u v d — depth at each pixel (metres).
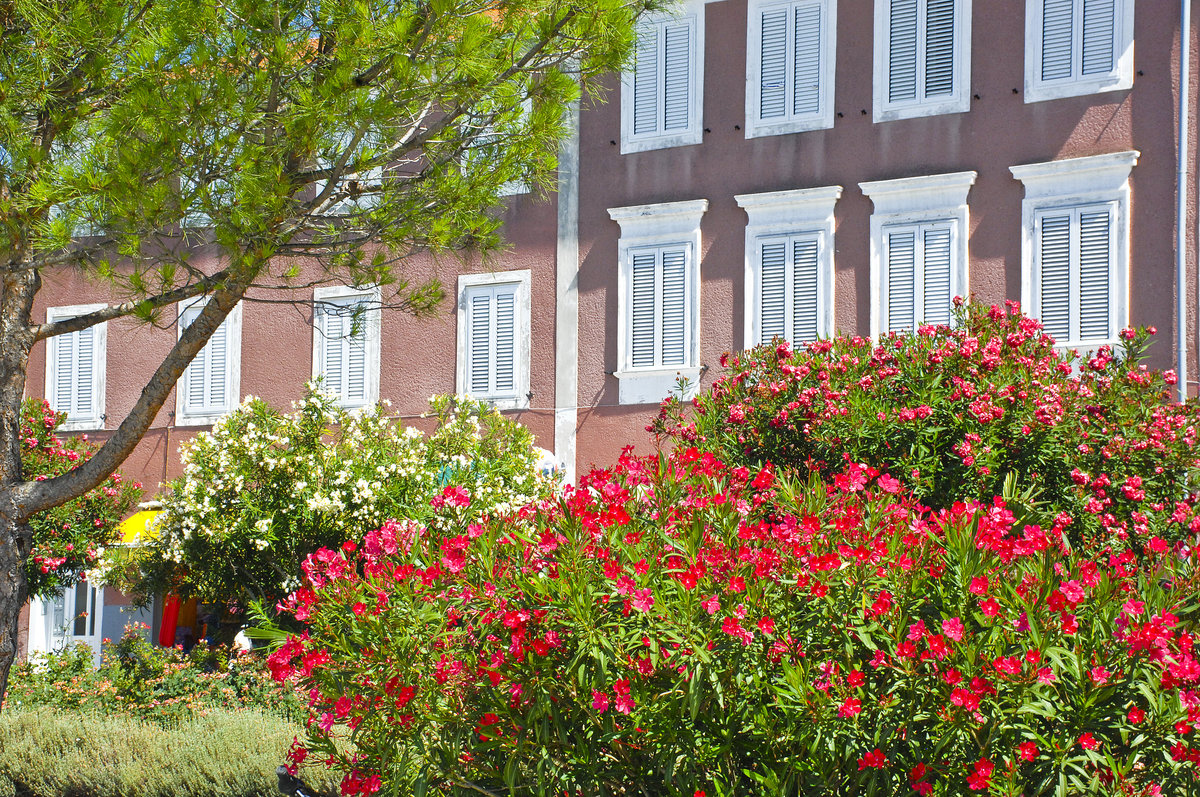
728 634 5.23
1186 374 15.34
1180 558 5.70
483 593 5.66
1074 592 5.05
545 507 6.09
